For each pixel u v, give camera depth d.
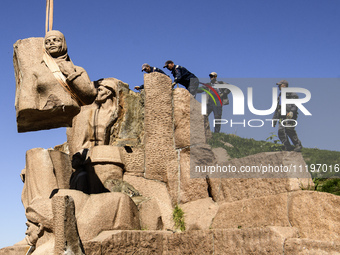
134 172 10.20
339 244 6.64
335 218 7.17
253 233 7.51
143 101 10.92
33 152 8.94
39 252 7.91
